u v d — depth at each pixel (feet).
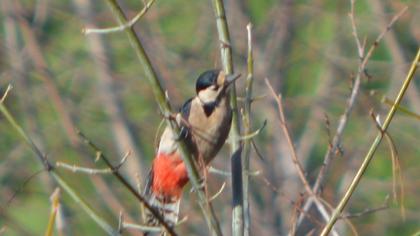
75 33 60.08
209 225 26.81
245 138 28.27
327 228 26.81
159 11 58.65
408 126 58.90
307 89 60.59
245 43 56.85
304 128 58.18
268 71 57.41
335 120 56.65
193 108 30.48
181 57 57.41
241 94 53.67
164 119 27.12
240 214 28.58
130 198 55.16
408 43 59.72
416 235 26.89
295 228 29.89
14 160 58.18
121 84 58.03
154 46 57.57
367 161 26.78
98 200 55.77
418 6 56.80
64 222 39.50
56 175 25.76
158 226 27.30
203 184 27.14
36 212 57.36
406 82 26.76
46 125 57.67
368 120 55.83
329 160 30.55
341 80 58.75
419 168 58.65
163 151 29.76
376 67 58.18
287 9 59.06
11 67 55.72
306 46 57.57
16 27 58.23
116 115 57.36
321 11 58.90
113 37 58.95
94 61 57.82
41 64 55.52
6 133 58.95
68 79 59.72
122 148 56.75
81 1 58.65
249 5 61.11
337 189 56.08
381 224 57.62
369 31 60.54
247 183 28.81
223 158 52.70
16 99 56.29
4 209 30.14
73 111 57.72
